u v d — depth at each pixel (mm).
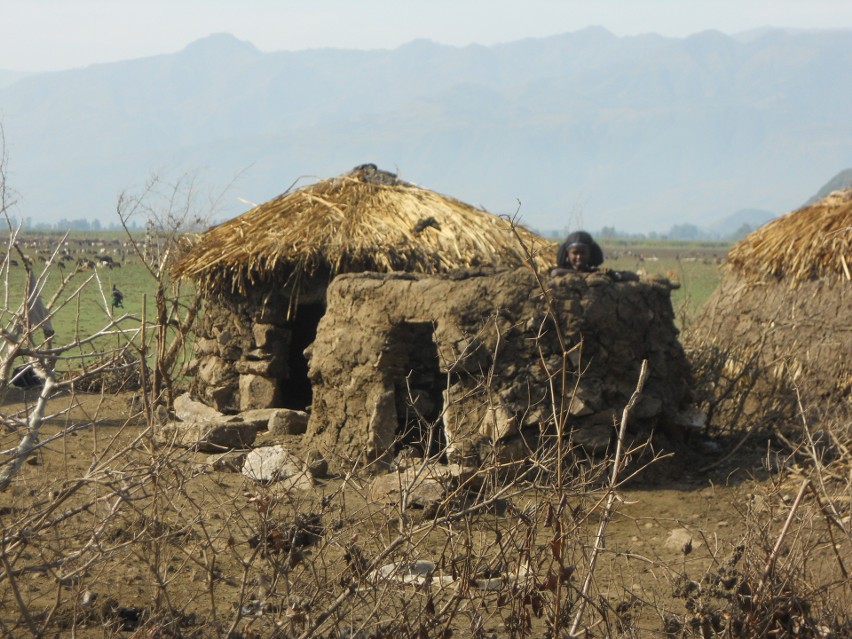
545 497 5641
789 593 5484
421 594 5664
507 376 10078
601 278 10531
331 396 11281
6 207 6016
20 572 4984
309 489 8789
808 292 13141
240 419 13234
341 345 11141
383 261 13180
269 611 5715
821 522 7664
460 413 10016
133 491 6531
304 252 13406
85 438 10922
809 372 12312
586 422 10141
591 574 5340
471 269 10836
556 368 10164
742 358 13344
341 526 5961
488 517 8023
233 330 14266
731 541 7836
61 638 5590
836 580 6117
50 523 5141
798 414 11734
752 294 14258
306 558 6086
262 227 14219
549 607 5398
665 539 8180
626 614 6148
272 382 13969
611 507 5520
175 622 5340
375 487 8867
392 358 10828
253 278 13859
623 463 5301
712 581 6320
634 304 10656
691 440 11562
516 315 10227
